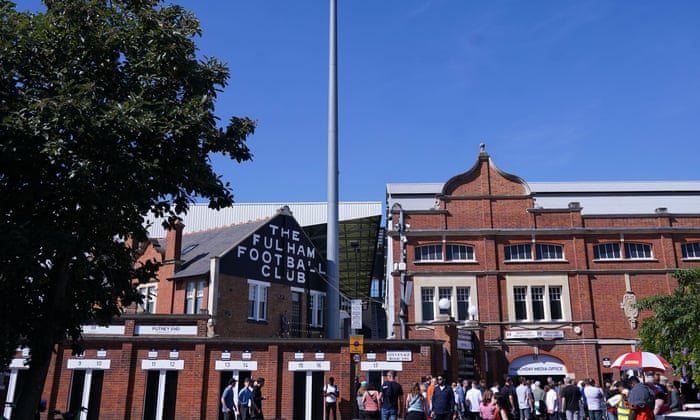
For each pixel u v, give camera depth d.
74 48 14.06
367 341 26.88
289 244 41.28
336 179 35.56
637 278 37.69
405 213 39.28
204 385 27.03
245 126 15.36
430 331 36.78
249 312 36.81
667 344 28.69
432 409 17.95
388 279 45.75
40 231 12.42
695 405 21.55
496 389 22.38
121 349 27.64
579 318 37.12
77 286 15.33
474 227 38.97
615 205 46.16
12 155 12.24
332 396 24.88
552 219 39.00
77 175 12.48
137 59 14.75
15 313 13.65
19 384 26.95
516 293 38.03
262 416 25.11
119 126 12.88
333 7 38.09
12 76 13.19
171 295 37.03
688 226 38.56
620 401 16.25
